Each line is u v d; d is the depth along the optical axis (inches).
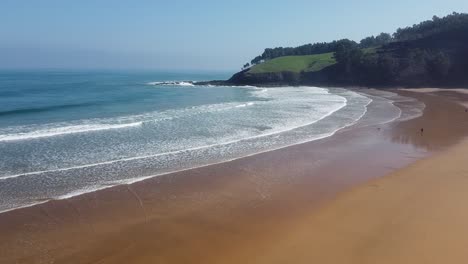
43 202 518.6
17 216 475.8
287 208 506.6
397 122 1179.9
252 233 435.8
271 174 653.3
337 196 546.3
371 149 828.6
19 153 748.6
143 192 562.3
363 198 533.3
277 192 567.5
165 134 954.7
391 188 570.9
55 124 1059.3
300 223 458.0
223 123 1120.2
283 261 371.6
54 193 551.2
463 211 474.6
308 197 546.0
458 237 406.9
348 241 408.5
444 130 1045.8
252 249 398.3
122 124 1060.5
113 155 754.2
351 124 1139.3
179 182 607.8
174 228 449.7
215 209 505.0
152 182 605.6
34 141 846.5
